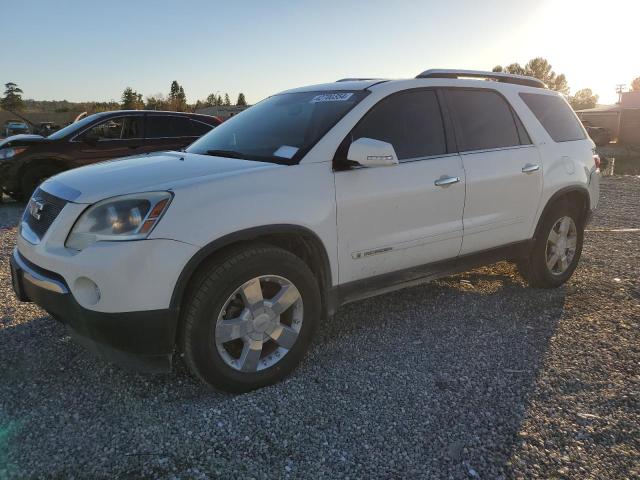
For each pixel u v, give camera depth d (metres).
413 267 3.91
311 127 3.67
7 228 7.68
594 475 2.49
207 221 2.89
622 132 46.69
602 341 3.89
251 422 2.87
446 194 3.95
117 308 2.74
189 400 3.07
